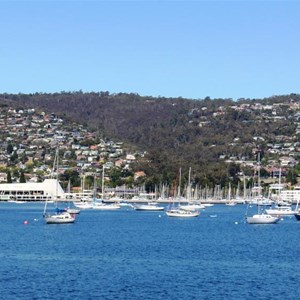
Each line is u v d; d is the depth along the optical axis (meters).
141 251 128.12
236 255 123.06
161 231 176.38
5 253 123.62
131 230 178.75
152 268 104.94
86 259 115.06
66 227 187.75
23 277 95.75
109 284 90.94
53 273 99.31
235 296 84.06
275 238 157.25
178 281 93.69
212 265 108.94
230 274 99.88
